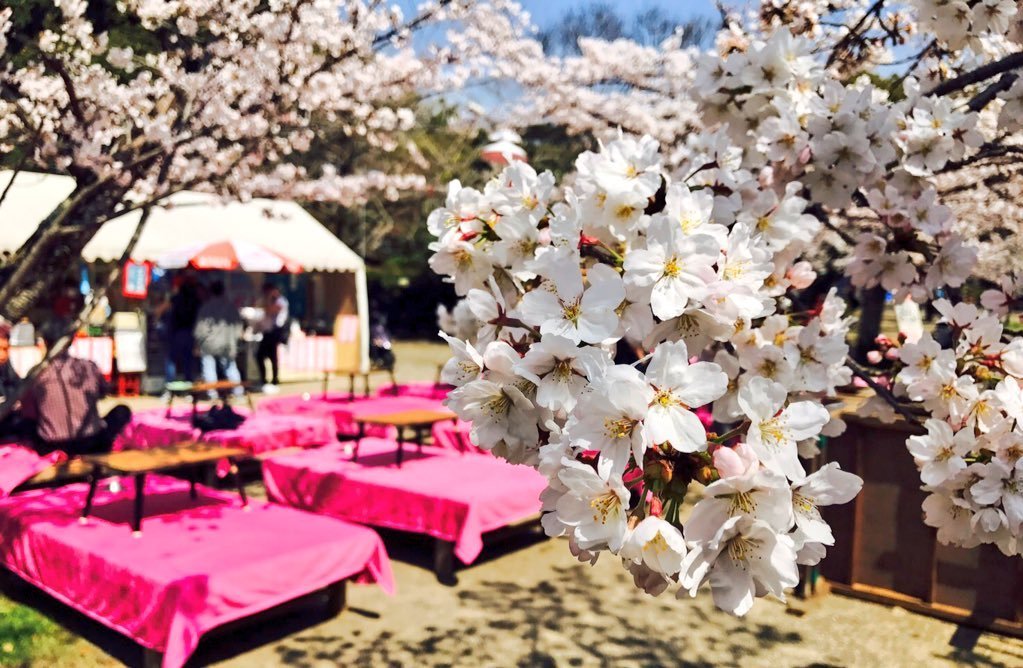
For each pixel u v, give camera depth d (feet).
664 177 5.16
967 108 8.79
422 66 22.58
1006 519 5.82
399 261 82.53
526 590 17.71
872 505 17.15
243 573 13.30
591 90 32.24
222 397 30.01
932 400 6.77
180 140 13.35
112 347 41.09
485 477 19.80
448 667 13.91
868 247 7.81
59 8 13.53
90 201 12.23
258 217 46.01
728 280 4.69
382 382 48.80
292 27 15.69
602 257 5.40
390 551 20.07
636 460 3.84
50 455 19.49
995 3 7.41
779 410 4.19
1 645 13.85
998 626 15.58
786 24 11.65
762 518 3.83
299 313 52.85
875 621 16.21
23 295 12.30
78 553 14.12
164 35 15.26
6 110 13.60
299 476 20.74
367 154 58.70
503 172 5.81
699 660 14.43
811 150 6.99
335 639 14.96
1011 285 8.12
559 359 4.31
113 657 13.73
